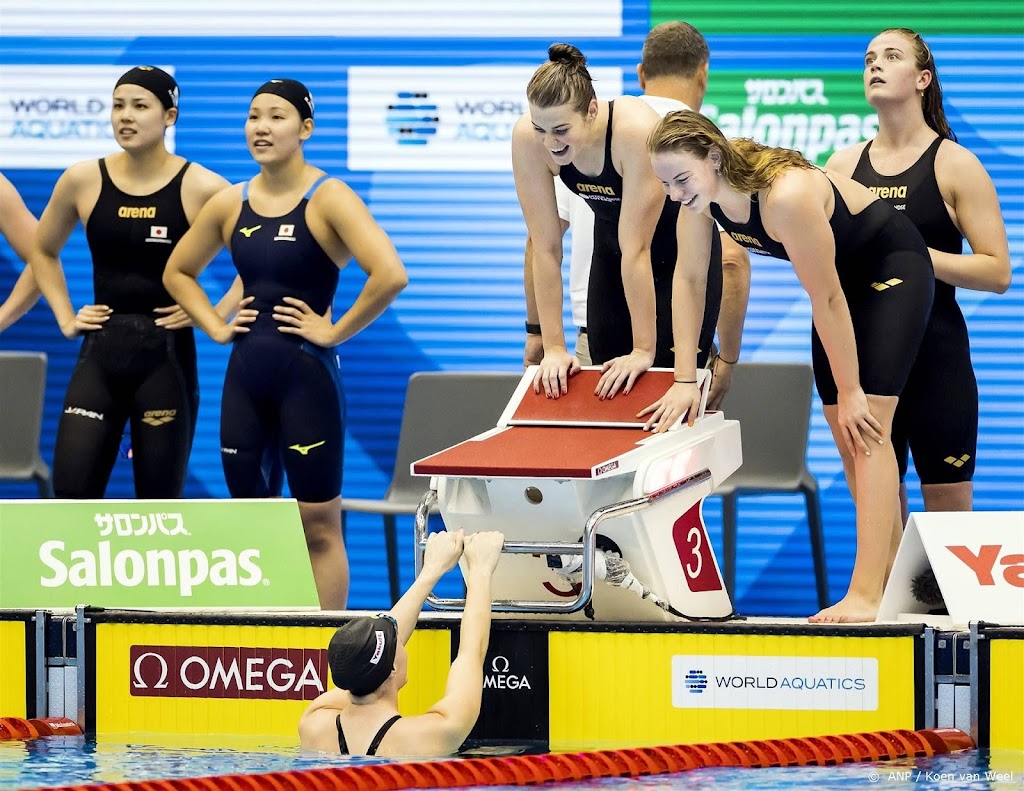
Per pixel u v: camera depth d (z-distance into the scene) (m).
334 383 20.44
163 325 21.31
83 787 13.04
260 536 17.28
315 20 28.67
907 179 19.61
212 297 28.72
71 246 28.62
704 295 17.09
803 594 28.06
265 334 20.23
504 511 16.20
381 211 28.78
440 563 15.85
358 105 28.67
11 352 27.66
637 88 28.30
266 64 28.78
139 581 17.17
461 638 15.40
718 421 17.61
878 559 16.56
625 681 15.89
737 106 28.31
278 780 13.49
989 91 27.97
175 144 28.97
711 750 14.72
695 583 16.77
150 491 21.38
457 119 28.59
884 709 15.47
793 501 28.03
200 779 13.39
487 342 28.75
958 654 15.30
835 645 15.53
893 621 16.16
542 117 16.42
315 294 20.56
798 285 28.27
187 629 16.58
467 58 28.48
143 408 21.25
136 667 16.67
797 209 15.73
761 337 28.38
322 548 20.58
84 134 28.70
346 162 28.77
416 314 28.80
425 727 14.73
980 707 15.23
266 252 20.36
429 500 16.52
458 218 28.70
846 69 28.12
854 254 17.02
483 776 13.86
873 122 28.09
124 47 28.77
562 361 17.69
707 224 16.67
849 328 16.31
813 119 28.20
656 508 16.09
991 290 19.34
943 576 15.70
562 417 16.97
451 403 25.89
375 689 14.90
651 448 16.06
